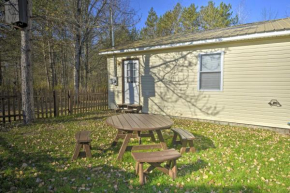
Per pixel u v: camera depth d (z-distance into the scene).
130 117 4.31
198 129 5.75
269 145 4.36
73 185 2.69
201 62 6.77
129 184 2.74
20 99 6.74
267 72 5.58
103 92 9.50
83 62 16.19
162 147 3.77
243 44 5.89
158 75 7.89
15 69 17.42
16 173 2.98
